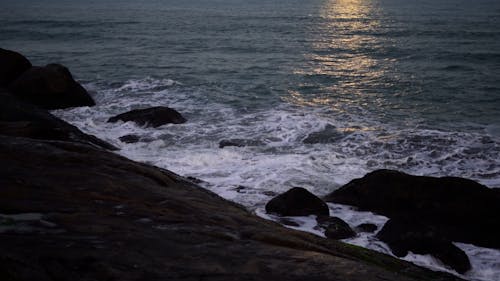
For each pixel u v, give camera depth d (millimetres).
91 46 42344
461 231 10180
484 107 21547
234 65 32156
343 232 9586
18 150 7477
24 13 88750
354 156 15031
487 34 51875
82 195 5777
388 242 9289
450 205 10523
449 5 116312
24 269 3289
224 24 65688
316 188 12328
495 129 18156
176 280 3607
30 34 51938
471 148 15750
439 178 10898
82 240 4164
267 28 59562
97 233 4422
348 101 22484
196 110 20688
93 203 5523
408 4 124125
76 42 45312
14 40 46688
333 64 32938
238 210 7242
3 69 21500
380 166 14172
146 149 15352
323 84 26188
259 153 15148
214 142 16234
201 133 17234
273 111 20422
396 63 33625
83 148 8484
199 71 29828
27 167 6695
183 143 16109
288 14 87062
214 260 4094
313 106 21453
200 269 3869
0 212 4680
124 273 3602
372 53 38156
